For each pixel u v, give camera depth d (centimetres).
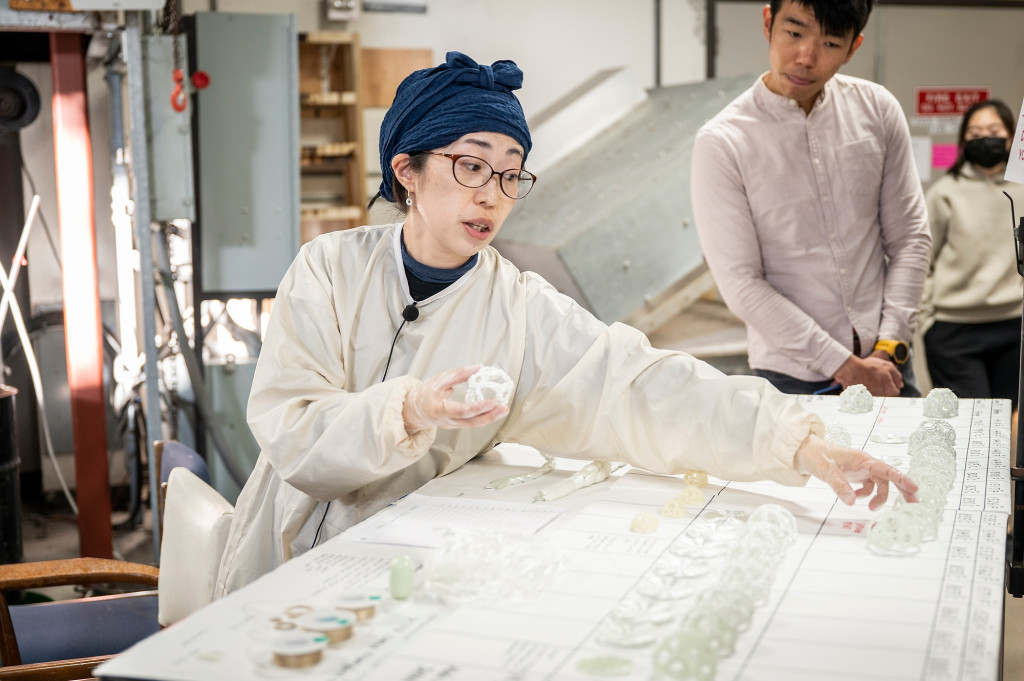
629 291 401
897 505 134
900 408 214
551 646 98
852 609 106
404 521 141
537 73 515
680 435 157
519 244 430
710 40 530
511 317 170
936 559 121
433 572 114
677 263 406
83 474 364
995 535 129
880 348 259
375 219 191
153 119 349
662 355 164
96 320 361
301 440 147
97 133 476
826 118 263
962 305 394
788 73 254
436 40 499
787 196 263
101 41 362
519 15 508
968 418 202
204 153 383
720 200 267
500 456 187
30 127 472
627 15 521
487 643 99
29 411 483
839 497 140
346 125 480
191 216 358
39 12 321
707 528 134
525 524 139
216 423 395
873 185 267
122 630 209
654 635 100
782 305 262
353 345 167
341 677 92
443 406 136
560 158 484
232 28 380
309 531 167
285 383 155
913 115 554
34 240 478
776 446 147
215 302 402
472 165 153
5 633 189
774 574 117
